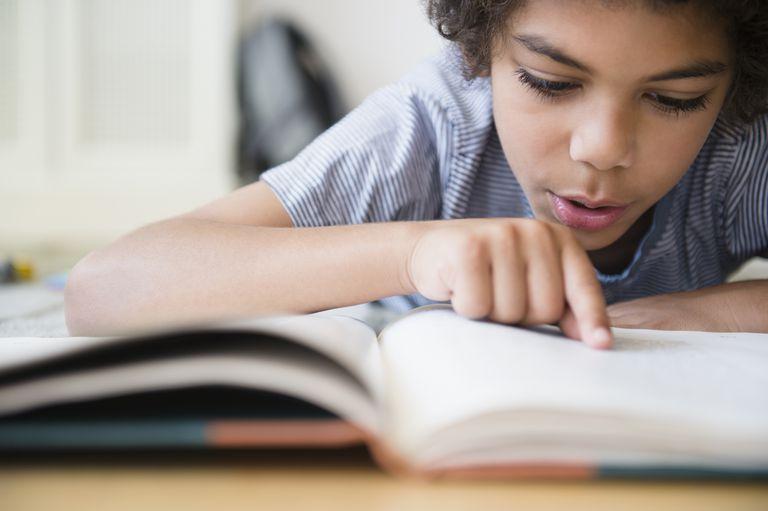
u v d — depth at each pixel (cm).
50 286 131
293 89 246
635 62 52
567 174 59
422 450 30
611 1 50
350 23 262
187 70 252
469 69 73
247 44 255
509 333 43
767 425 30
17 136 257
